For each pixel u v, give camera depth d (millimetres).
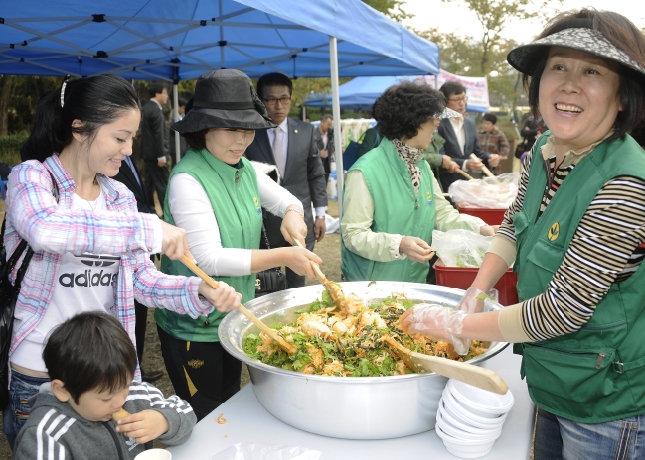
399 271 2553
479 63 32844
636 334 1260
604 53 1118
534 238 1402
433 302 1893
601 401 1300
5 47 4281
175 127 1910
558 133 1277
